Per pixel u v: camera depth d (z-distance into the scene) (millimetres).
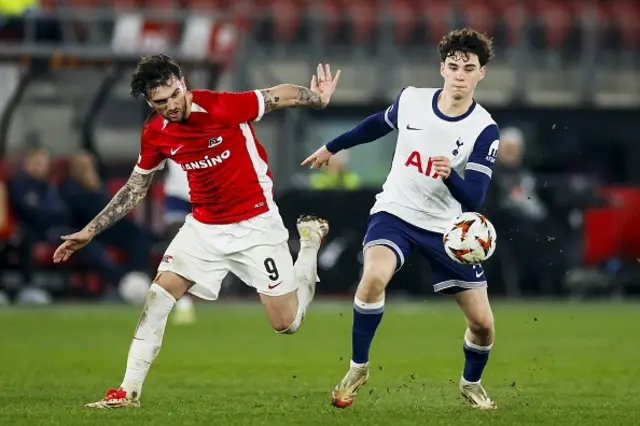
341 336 46031
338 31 81812
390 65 80375
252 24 78688
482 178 24328
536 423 23031
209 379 31906
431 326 50938
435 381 31703
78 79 74562
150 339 24766
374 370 34375
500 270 65812
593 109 80938
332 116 78562
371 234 25219
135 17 70500
